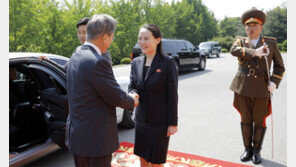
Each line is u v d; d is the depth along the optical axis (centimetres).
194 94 652
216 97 609
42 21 1606
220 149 307
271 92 267
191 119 433
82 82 146
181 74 1103
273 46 256
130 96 164
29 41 1516
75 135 151
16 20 1418
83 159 155
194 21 4928
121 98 152
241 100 275
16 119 283
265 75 258
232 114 459
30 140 265
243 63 268
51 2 1691
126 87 351
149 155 200
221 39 4688
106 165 156
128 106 161
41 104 291
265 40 258
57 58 307
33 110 295
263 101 263
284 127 377
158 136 195
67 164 275
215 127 389
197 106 524
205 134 360
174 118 187
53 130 262
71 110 154
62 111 267
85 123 147
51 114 276
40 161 282
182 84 822
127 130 379
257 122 269
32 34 1574
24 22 1438
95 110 147
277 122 401
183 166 264
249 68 263
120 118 357
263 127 268
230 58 2228
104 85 143
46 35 1680
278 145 313
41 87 300
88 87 144
